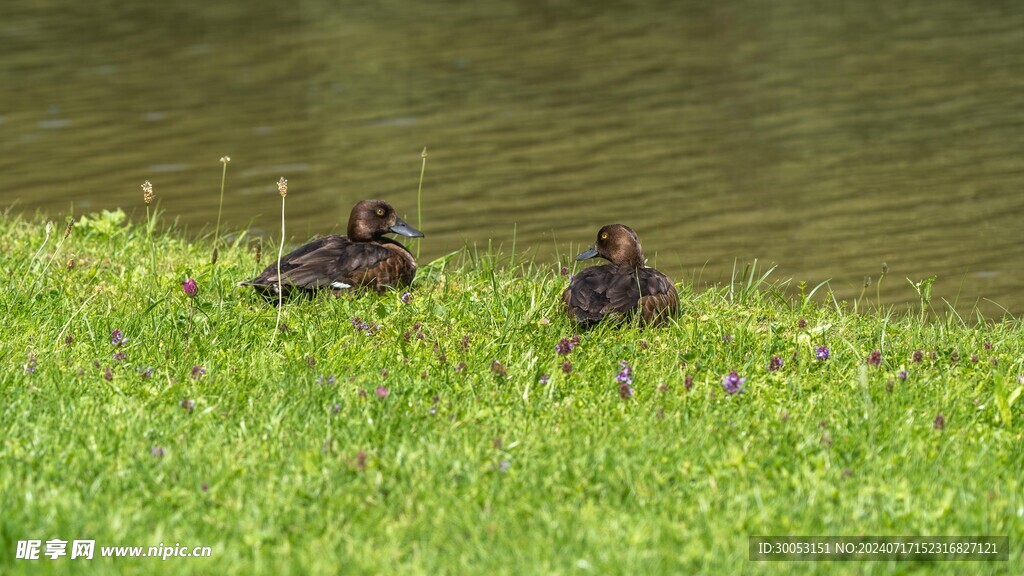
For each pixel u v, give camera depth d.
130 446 9.25
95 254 17.02
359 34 48.22
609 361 11.68
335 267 14.56
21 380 10.55
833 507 8.52
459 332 12.62
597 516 8.34
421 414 10.08
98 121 34.53
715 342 12.43
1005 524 8.27
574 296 13.19
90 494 8.48
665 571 7.64
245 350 11.85
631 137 31.53
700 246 22.56
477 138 31.88
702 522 8.27
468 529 8.16
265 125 33.91
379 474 8.80
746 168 28.27
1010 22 46.19
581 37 46.25
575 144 30.92
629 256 14.97
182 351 11.55
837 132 31.47
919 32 45.00
